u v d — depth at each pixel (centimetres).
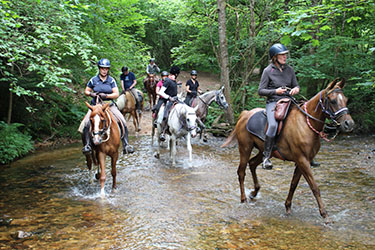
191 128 821
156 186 689
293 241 425
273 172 792
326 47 1397
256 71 2575
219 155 1009
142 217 518
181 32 2778
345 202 568
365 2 641
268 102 532
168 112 877
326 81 1633
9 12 704
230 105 1448
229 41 1686
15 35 750
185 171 812
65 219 514
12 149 965
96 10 1385
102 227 480
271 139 504
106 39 1480
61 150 1102
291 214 520
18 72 1098
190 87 1198
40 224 495
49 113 1287
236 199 601
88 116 648
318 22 650
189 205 572
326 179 717
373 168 801
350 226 468
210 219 506
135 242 430
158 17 2823
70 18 893
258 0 1536
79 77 1324
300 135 477
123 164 890
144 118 1698
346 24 1582
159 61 3056
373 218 495
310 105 482
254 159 588
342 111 440
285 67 530
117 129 644
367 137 1328
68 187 694
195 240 434
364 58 1476
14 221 505
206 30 1709
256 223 487
